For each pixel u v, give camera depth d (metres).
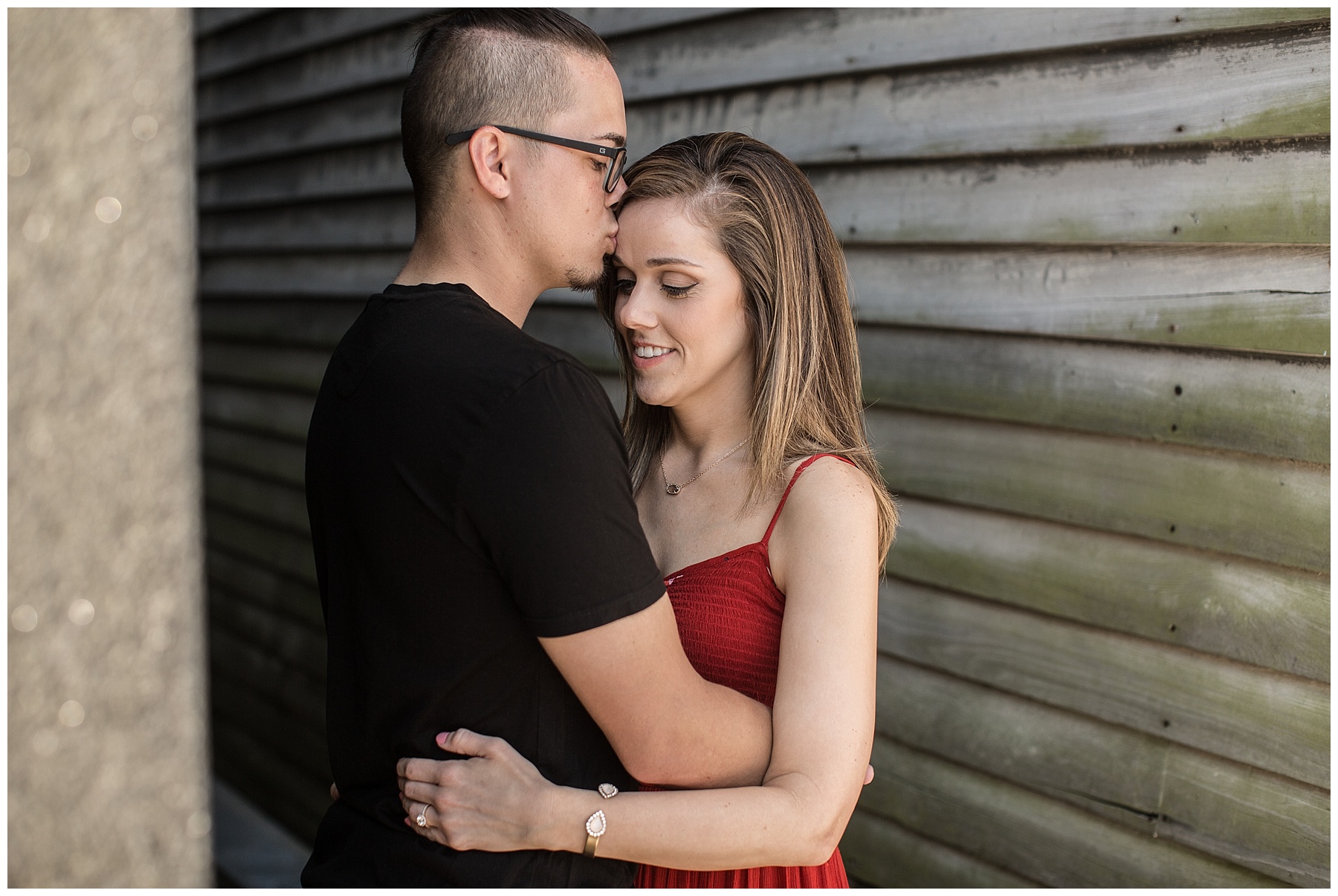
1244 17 1.44
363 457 1.06
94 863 0.79
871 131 1.90
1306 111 1.39
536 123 1.15
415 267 1.22
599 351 2.44
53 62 0.77
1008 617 1.80
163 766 0.81
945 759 1.90
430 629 1.04
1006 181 1.73
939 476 1.88
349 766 1.14
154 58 0.80
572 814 1.02
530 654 1.06
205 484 4.09
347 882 1.10
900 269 1.90
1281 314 1.44
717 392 1.36
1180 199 1.52
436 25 1.22
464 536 1.00
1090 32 1.60
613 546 0.99
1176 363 1.56
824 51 1.95
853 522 1.19
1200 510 1.54
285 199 3.50
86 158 0.78
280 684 3.62
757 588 1.23
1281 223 1.43
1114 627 1.65
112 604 0.79
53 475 0.78
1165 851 1.59
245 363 3.79
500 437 0.98
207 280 4.00
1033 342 1.72
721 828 1.02
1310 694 1.43
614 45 2.33
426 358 1.05
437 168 1.17
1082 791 1.70
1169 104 1.53
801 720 1.10
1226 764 1.53
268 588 3.69
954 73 1.78
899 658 1.97
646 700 1.02
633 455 1.50
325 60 3.23
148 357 0.80
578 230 1.20
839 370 1.35
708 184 1.26
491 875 1.03
